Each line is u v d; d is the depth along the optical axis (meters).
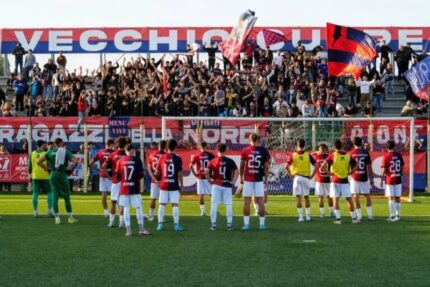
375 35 37.47
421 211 22.47
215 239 15.66
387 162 19.64
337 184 18.84
